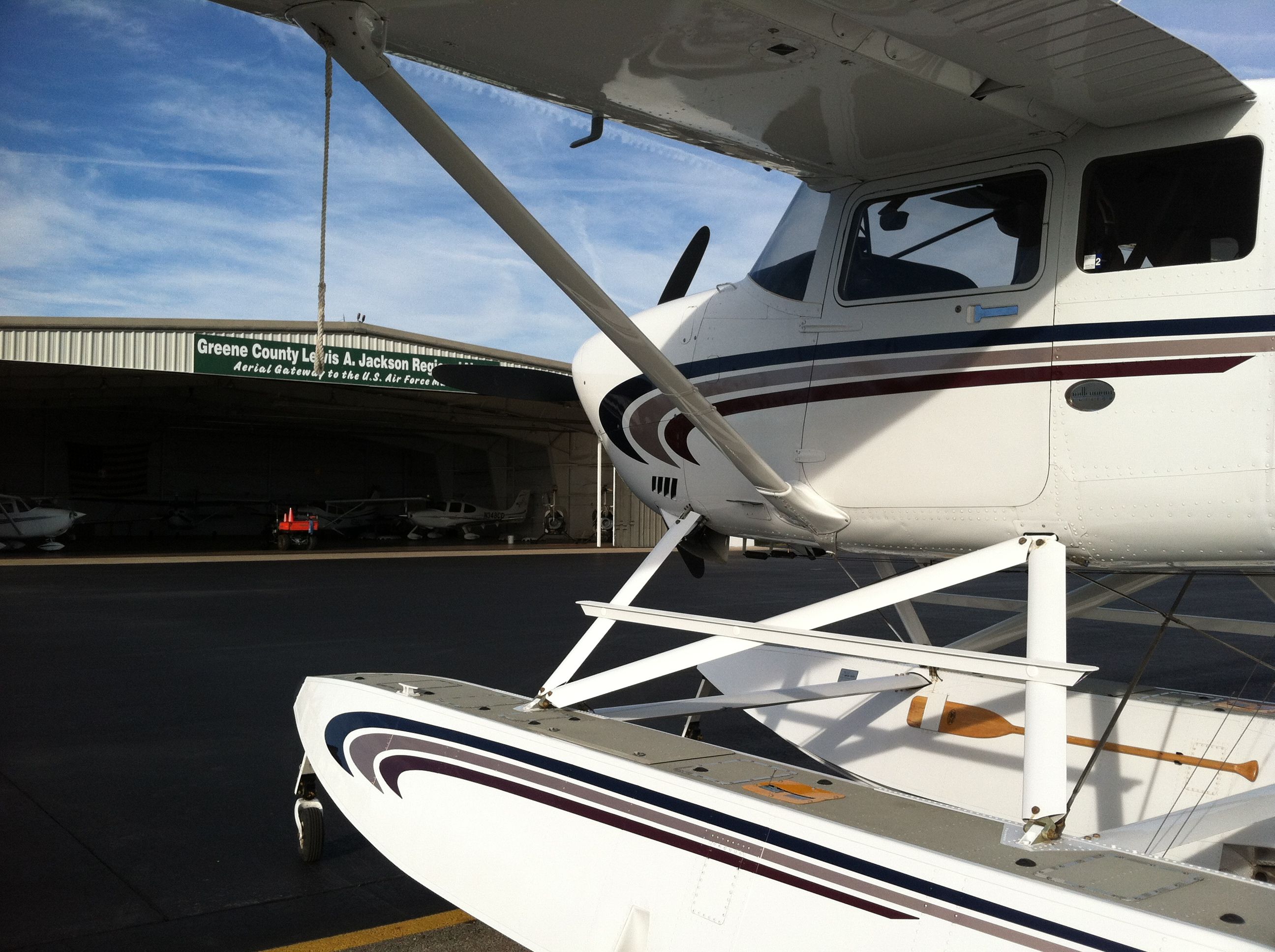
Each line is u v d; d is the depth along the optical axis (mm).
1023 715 3188
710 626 2426
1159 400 2297
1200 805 2201
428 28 2111
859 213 2891
